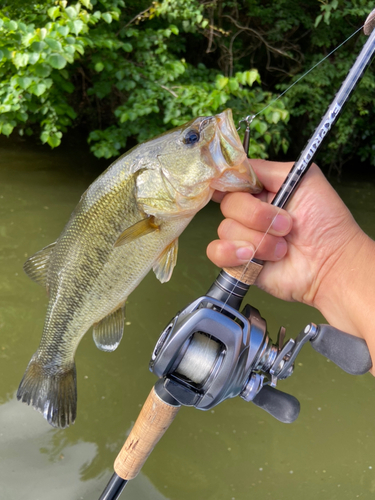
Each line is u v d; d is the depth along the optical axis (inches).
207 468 17.2
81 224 10.4
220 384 6.9
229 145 8.7
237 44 50.7
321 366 22.7
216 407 20.0
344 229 8.8
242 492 16.3
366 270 8.5
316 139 8.1
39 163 42.8
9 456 16.7
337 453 18.3
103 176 10.1
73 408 12.0
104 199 10.1
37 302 24.6
